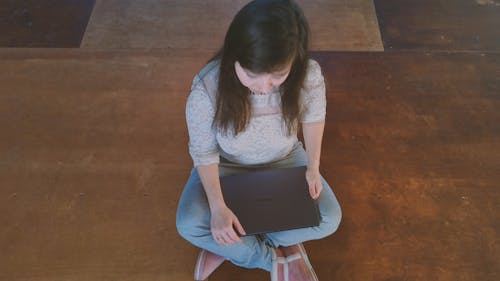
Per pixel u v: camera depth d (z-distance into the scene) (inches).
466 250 69.9
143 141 81.4
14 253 68.4
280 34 38.9
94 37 96.6
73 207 73.2
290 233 58.7
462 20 102.7
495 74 93.0
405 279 67.1
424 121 85.2
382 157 80.2
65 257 68.1
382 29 100.5
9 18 99.3
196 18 100.9
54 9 101.3
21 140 80.9
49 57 92.6
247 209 55.6
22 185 75.5
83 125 83.2
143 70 91.4
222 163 61.6
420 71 93.0
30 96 86.7
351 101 87.7
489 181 77.4
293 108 50.4
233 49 41.0
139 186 75.8
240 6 103.6
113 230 70.9
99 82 89.2
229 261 68.0
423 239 70.8
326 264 68.2
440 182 77.1
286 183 57.4
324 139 82.4
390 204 74.5
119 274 66.6
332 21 101.6
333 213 57.9
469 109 87.2
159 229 71.1
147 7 102.3
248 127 52.1
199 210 56.9
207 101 49.6
